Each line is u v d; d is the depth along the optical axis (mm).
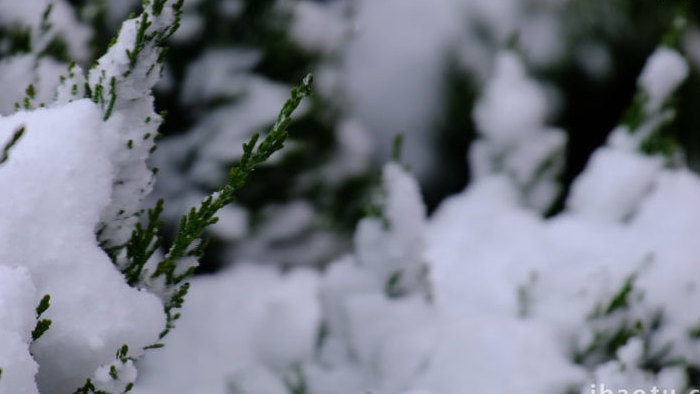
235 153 3031
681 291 2379
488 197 3324
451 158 3854
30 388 930
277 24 3188
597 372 1927
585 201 3260
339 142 3291
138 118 1225
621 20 4004
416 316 2326
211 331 2803
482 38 3881
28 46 1915
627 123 3270
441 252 3053
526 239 3053
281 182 3160
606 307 2297
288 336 2734
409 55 3838
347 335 2344
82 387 1104
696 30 4133
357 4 3918
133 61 1194
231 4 3143
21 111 1184
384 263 2350
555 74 3912
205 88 3137
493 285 2754
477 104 3559
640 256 2713
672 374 2236
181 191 3047
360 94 3777
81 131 1122
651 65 3197
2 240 1042
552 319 2355
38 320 1034
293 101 1167
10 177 1069
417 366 2227
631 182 3174
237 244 3158
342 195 3270
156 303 1171
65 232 1084
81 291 1083
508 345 2227
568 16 3959
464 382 2150
